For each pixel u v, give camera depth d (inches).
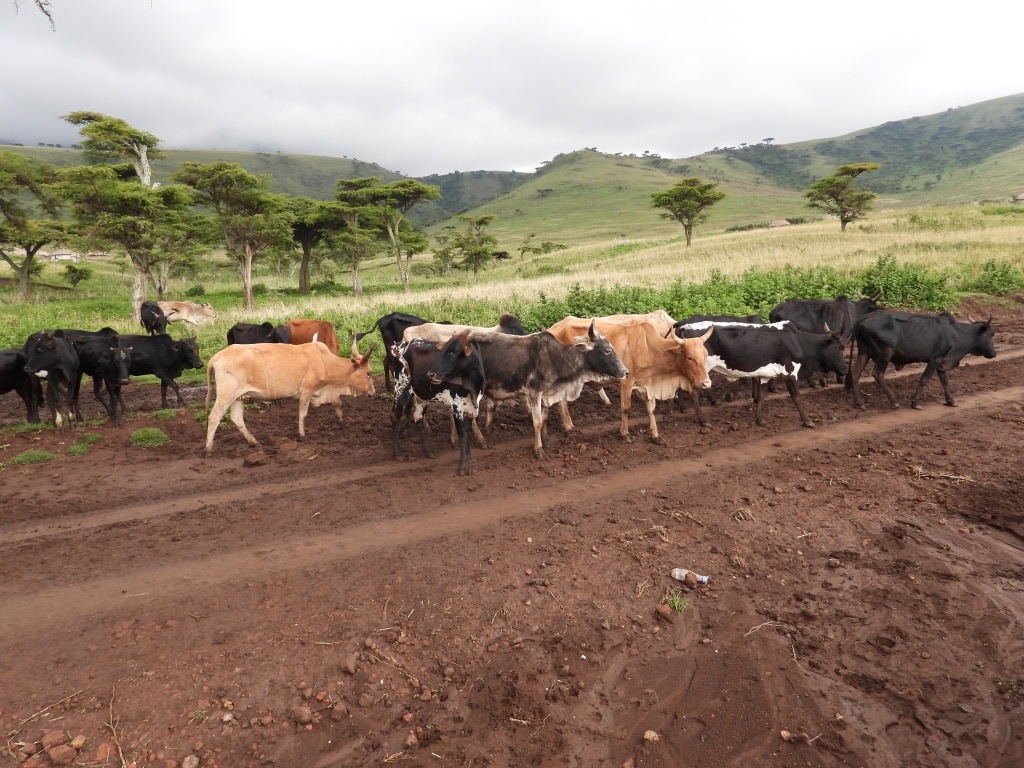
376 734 144.8
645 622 180.7
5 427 378.6
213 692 155.3
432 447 327.6
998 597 186.4
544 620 181.5
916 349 367.9
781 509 244.5
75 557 217.8
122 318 994.7
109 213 1076.5
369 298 998.4
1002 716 145.3
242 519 245.6
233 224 1256.8
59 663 165.2
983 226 1755.7
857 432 335.3
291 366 330.3
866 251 1205.7
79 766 135.3
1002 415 349.7
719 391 428.5
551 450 317.1
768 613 182.4
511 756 138.4
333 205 1542.8
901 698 151.1
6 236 1430.9
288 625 179.6
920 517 234.5
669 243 2377.0
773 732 143.5
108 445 336.5
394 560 212.8
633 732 144.6
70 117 1159.0
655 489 265.7
